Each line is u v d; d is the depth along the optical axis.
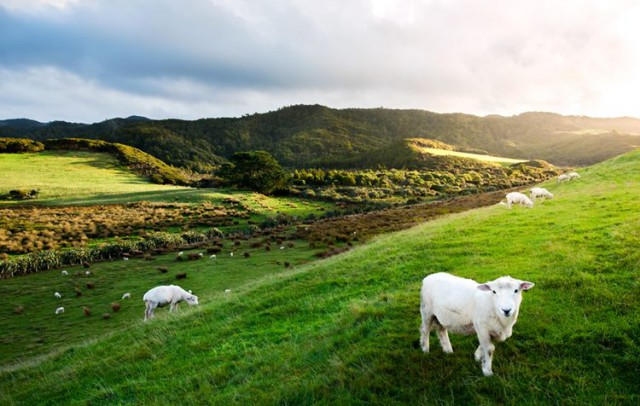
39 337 23.61
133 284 33.41
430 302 7.47
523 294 9.25
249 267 35.28
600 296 8.46
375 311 10.02
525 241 14.35
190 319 14.91
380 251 17.97
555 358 6.82
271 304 14.17
